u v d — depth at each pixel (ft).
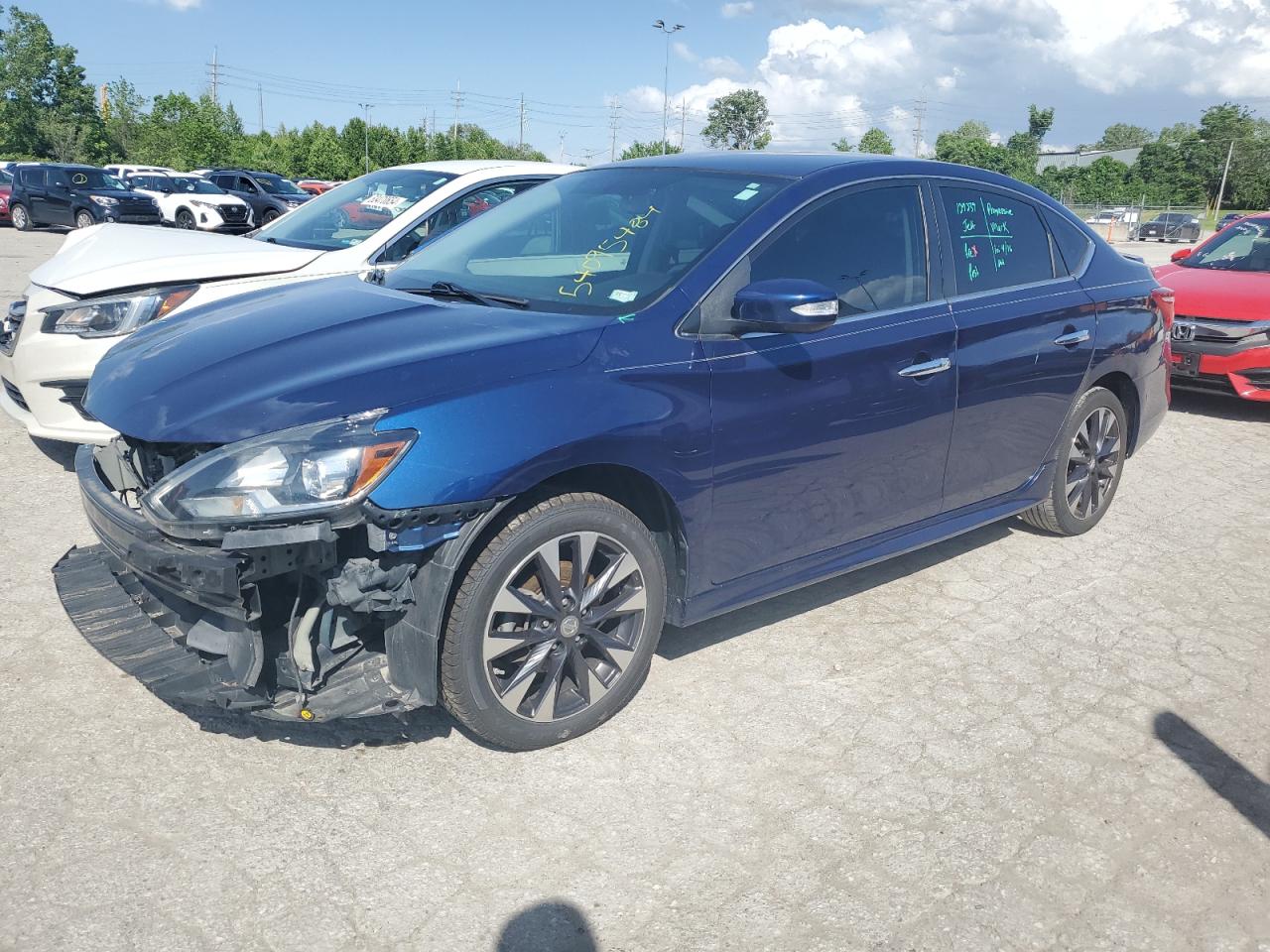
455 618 8.90
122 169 106.22
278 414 8.51
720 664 11.74
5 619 11.94
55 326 15.33
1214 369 24.58
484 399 8.80
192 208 84.38
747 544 10.92
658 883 8.14
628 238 11.46
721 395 10.16
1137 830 9.07
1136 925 7.93
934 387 12.27
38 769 9.16
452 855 8.33
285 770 9.35
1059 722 10.82
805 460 11.08
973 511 13.88
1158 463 21.18
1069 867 8.55
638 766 9.68
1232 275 26.16
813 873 8.33
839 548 12.08
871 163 12.50
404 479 8.31
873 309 11.78
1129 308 15.53
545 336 9.54
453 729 10.14
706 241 10.86
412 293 11.51
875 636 12.66
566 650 9.70
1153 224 152.35
